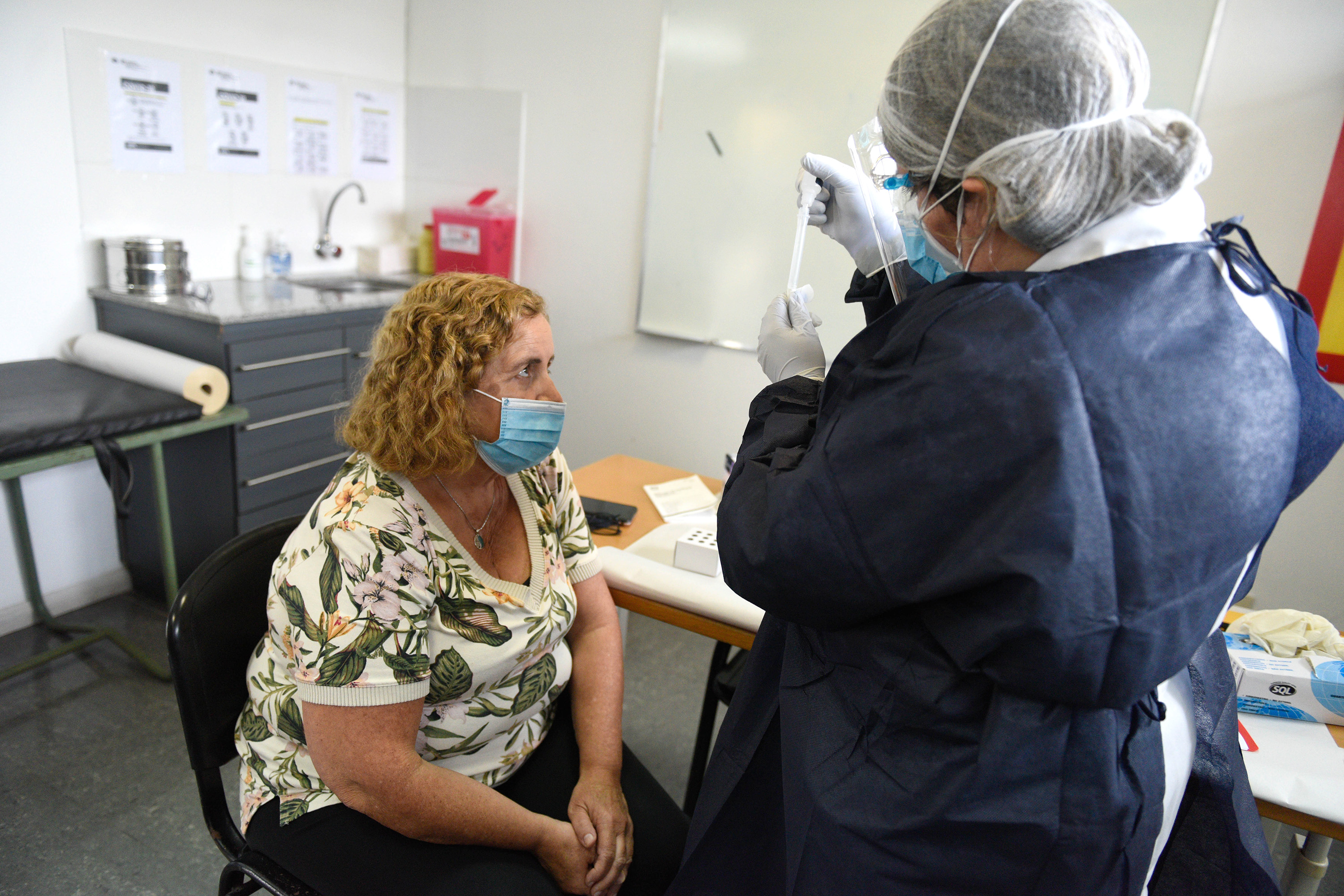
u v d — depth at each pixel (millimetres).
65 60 2352
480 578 1054
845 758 758
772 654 944
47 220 2393
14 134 2275
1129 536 604
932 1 2426
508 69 3176
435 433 961
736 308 2936
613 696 1250
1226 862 881
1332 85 2078
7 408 1941
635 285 3127
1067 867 685
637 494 1840
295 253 3160
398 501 995
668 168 2928
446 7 3240
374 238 3477
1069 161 647
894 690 729
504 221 3221
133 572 2695
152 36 2543
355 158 3293
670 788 1984
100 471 2572
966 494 633
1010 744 666
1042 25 646
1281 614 1257
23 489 2395
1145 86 665
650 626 2742
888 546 667
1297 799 994
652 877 1103
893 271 978
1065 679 624
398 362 992
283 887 998
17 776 1859
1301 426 749
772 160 2750
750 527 757
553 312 3330
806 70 2635
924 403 644
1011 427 612
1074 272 646
